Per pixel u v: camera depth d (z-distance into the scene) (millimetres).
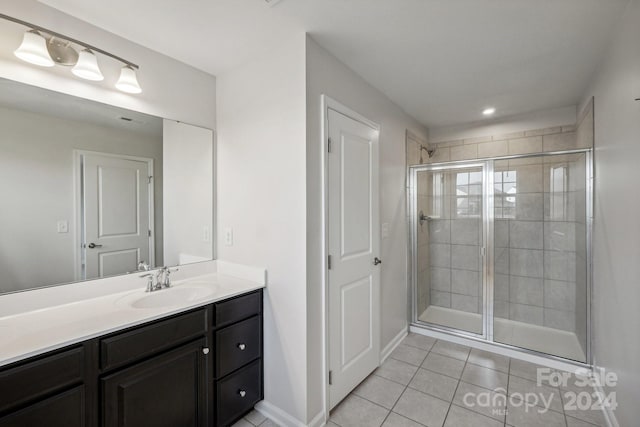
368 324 2283
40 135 1427
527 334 2938
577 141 2771
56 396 1086
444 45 1808
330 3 1418
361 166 2189
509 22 1579
